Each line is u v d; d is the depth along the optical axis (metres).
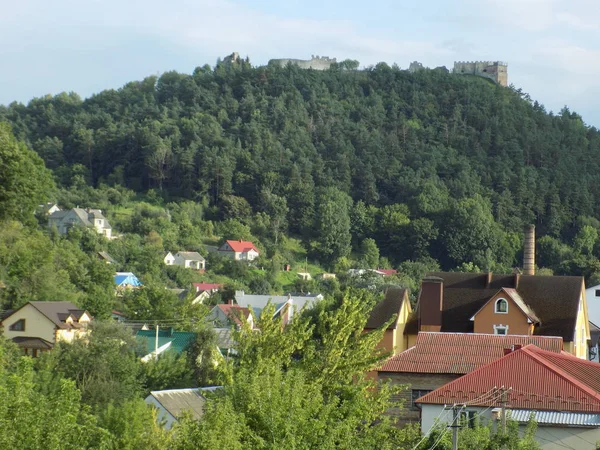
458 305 61.66
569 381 39.81
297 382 29.84
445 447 32.53
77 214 194.75
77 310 83.69
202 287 157.75
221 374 33.38
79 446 25.88
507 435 32.34
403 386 36.28
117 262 167.38
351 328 37.53
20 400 25.03
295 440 27.33
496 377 40.75
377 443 31.92
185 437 26.50
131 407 47.97
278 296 132.00
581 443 37.00
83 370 64.19
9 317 80.88
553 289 61.50
